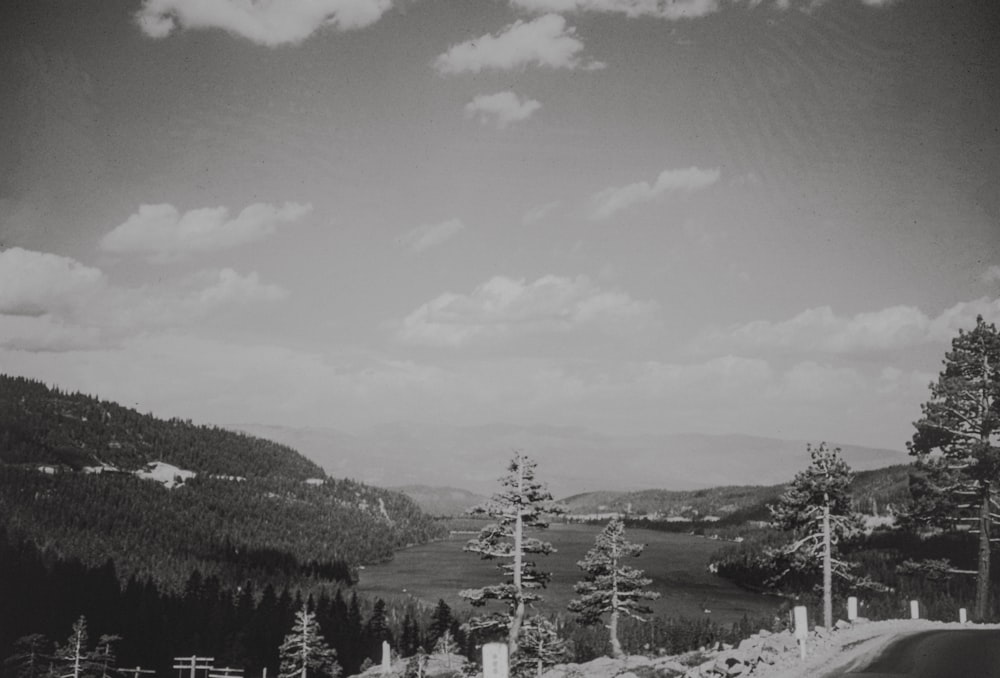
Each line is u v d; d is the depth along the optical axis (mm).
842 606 42469
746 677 19078
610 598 42781
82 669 81438
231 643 112812
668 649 82438
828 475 36438
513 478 29078
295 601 137000
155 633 119000
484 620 28938
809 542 37438
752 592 171750
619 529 43406
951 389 35531
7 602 123688
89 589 139750
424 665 72812
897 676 16625
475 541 29078
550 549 28812
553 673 28922
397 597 191500
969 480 34812
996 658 18531
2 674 83875
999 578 41156
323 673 85250
